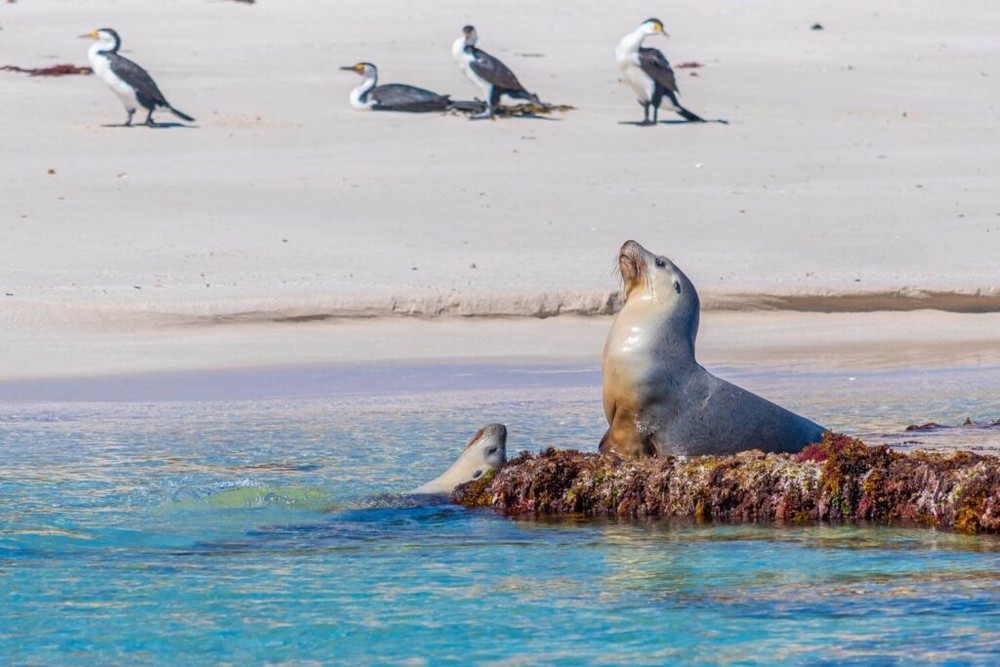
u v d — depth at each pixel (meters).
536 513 20.00
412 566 16.59
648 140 69.00
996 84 86.44
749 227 50.25
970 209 53.53
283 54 91.56
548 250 46.16
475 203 53.88
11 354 33.72
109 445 24.39
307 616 14.52
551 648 13.38
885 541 17.80
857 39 101.50
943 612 14.30
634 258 21.41
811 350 35.59
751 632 13.74
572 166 62.03
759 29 104.69
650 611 14.53
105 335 35.88
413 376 32.34
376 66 88.00
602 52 95.00
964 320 39.53
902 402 28.16
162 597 15.27
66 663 13.19
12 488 20.89
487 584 15.70
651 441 21.41
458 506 20.34
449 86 83.88
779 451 21.50
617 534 18.44
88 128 69.19
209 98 78.19
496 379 31.98
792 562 16.59
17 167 59.12
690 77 87.25
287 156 63.94
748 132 71.56
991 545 17.48
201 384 31.17
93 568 16.55
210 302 37.59
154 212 51.03
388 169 60.78
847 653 13.03
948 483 18.98
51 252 44.28
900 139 70.25
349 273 42.16
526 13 109.12
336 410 28.08
